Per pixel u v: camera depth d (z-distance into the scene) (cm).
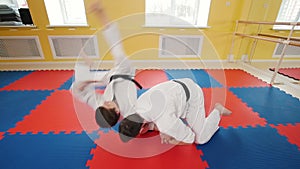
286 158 107
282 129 133
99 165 101
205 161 104
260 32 293
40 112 152
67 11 281
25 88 199
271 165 102
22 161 103
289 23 201
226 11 278
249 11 276
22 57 285
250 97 181
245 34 271
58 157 106
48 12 262
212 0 267
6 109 157
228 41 301
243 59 311
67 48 284
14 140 119
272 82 214
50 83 213
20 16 262
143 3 258
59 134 125
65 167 100
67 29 269
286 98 179
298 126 137
